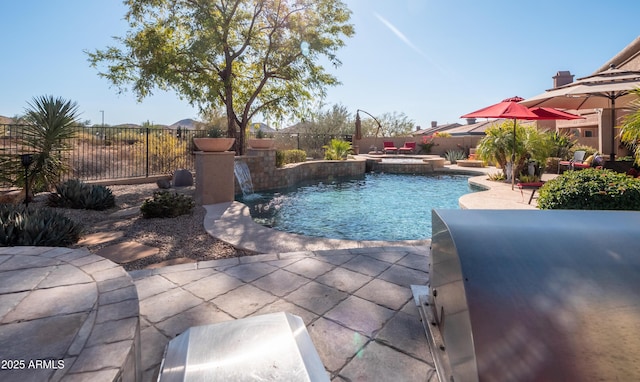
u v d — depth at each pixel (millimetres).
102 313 1310
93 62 10992
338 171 13531
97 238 4070
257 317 1803
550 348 1026
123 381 1024
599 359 990
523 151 9375
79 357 1042
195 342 1538
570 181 4051
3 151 6035
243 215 5363
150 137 10906
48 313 1298
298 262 3180
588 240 1373
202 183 6324
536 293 1164
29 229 3430
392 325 2094
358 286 2660
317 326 2084
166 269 2994
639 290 1134
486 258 1314
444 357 1636
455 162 19297
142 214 5301
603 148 12102
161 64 10781
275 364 1393
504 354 1045
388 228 5527
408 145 22891
